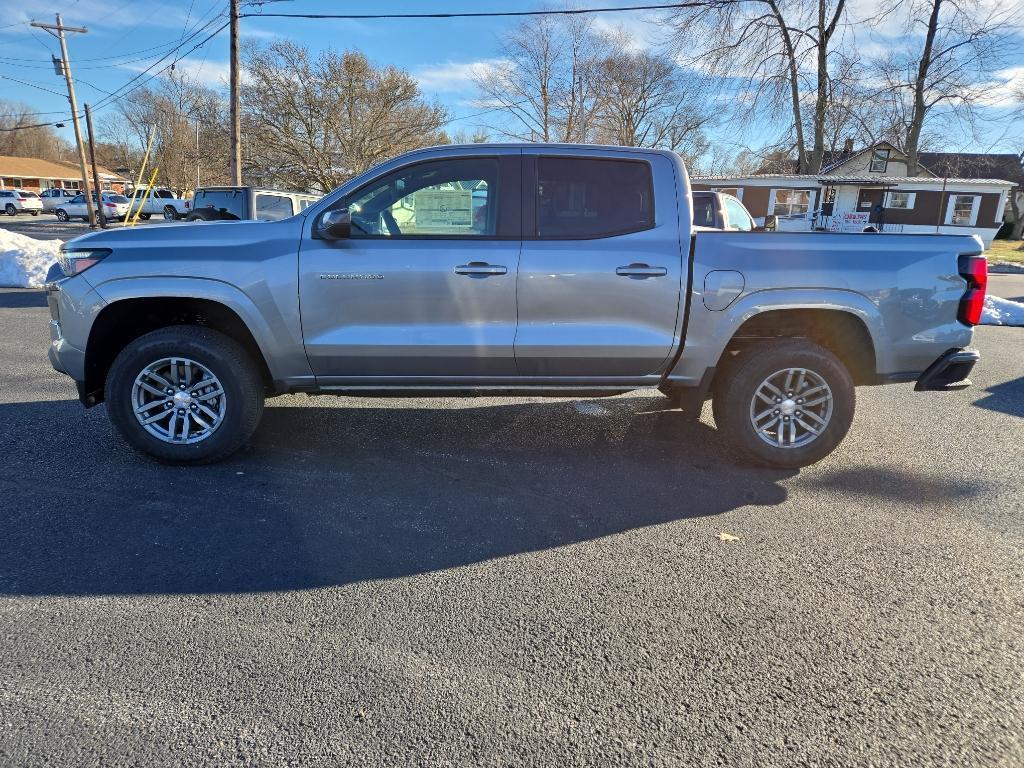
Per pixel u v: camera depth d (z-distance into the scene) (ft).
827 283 12.79
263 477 12.76
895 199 110.73
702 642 8.01
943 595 9.11
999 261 82.58
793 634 8.20
